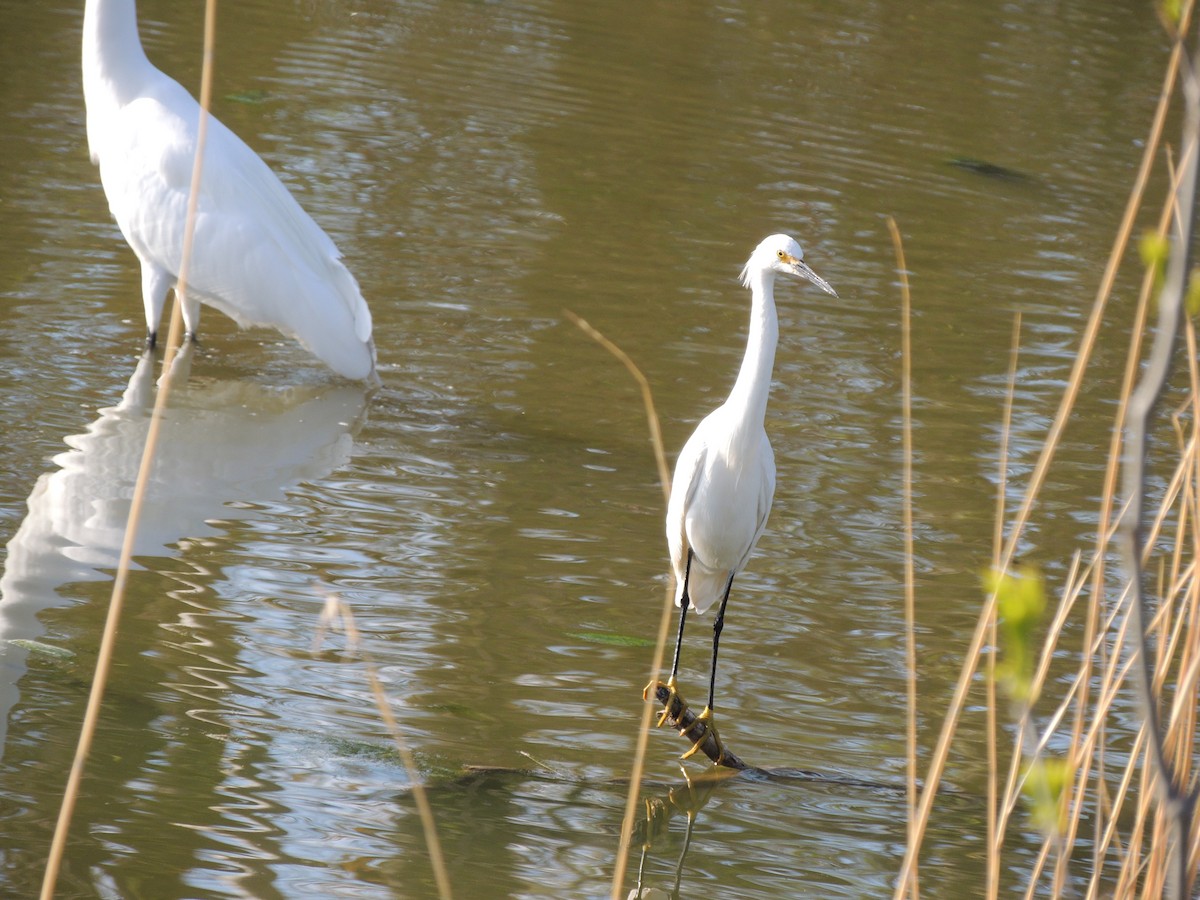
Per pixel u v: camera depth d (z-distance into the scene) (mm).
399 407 12578
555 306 15008
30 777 6945
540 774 7598
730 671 8945
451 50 24094
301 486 10828
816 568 10406
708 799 7566
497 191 18094
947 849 7277
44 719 7469
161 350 13234
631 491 11406
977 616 9930
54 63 20609
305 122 19500
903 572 10445
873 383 14008
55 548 9391
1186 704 4898
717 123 22125
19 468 10453
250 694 8008
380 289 14820
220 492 10547
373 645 8719
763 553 10570
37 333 12961
